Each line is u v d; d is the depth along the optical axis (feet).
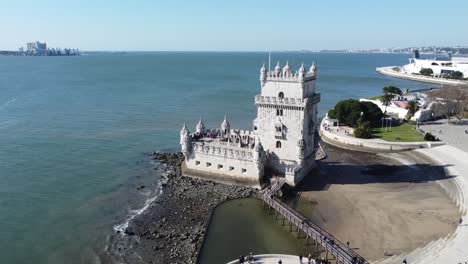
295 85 272.92
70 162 335.06
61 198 263.70
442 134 420.77
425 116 494.59
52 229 223.71
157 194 272.51
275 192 259.60
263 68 281.95
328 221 229.45
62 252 201.57
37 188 277.85
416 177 301.02
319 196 265.54
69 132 436.76
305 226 213.25
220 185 286.05
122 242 210.59
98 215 240.94
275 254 188.75
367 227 221.05
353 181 293.84
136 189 281.13
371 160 347.77
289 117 279.08
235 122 521.65
